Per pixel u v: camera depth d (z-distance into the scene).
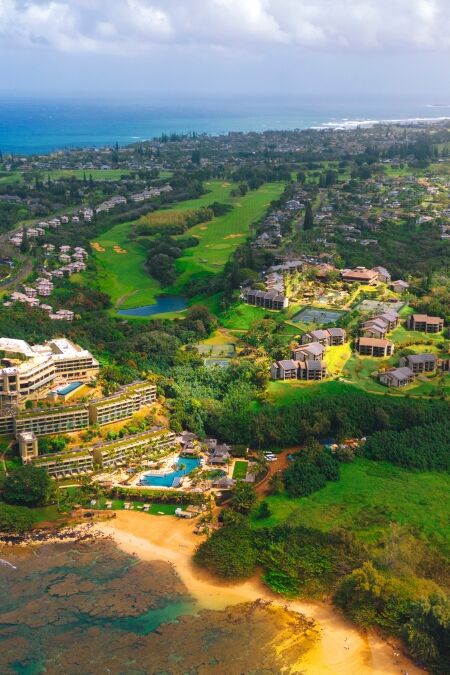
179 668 186.75
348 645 194.25
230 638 196.38
